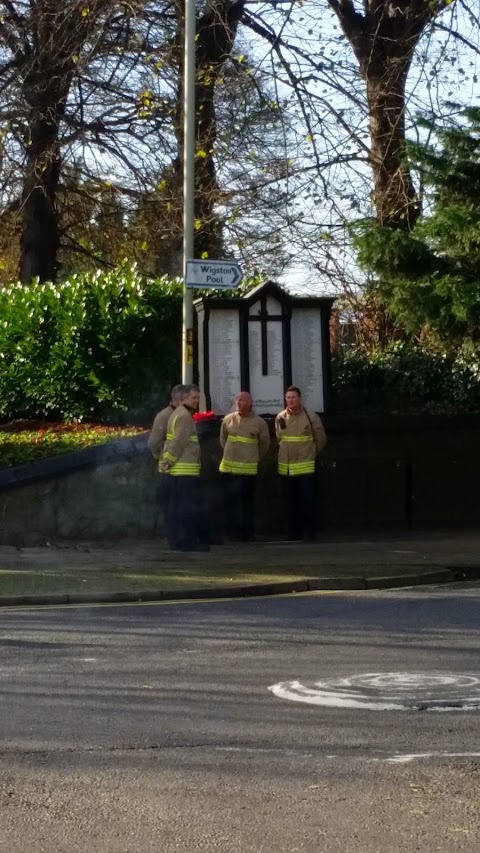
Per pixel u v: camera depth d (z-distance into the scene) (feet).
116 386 58.34
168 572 43.04
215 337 54.65
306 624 33.55
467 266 58.34
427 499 57.21
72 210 86.17
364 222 59.41
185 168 51.60
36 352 60.08
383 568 44.37
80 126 73.20
